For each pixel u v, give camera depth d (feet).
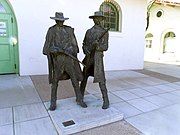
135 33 28.19
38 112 11.69
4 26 20.22
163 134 9.85
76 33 23.49
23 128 9.83
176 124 10.98
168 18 50.80
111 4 26.09
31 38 21.07
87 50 11.78
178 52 49.55
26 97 14.39
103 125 10.58
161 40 53.21
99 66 11.60
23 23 20.40
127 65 28.53
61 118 10.50
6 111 11.76
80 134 9.61
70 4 22.56
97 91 16.20
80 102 12.10
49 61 11.37
